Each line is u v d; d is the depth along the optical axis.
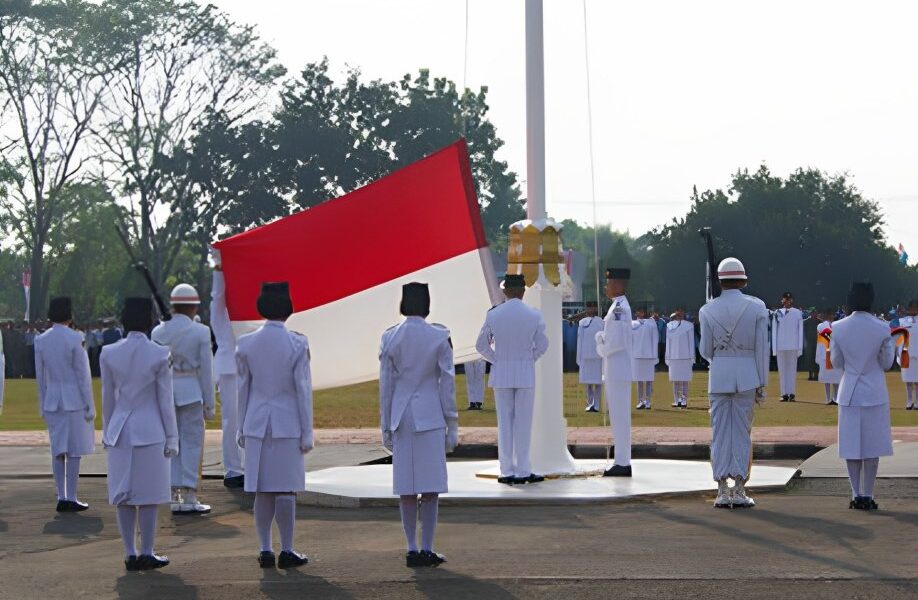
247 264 14.80
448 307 14.91
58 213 59.31
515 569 9.27
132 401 9.77
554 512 12.21
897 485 14.03
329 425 23.31
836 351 12.43
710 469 15.15
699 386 37.41
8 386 41.25
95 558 10.21
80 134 57.62
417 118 63.34
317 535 11.09
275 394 9.66
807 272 71.56
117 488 9.62
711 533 10.80
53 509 13.34
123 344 9.83
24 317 66.00
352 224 14.77
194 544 10.88
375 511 12.60
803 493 13.48
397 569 9.38
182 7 56.66
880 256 72.44
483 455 18.44
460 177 14.70
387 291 14.88
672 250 71.19
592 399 27.83
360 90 63.31
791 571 9.05
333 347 14.94
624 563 9.43
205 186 57.97
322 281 14.83
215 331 15.00
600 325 27.16
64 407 13.20
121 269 59.09
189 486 12.75
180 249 59.72
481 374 28.16
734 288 12.64
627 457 14.51
